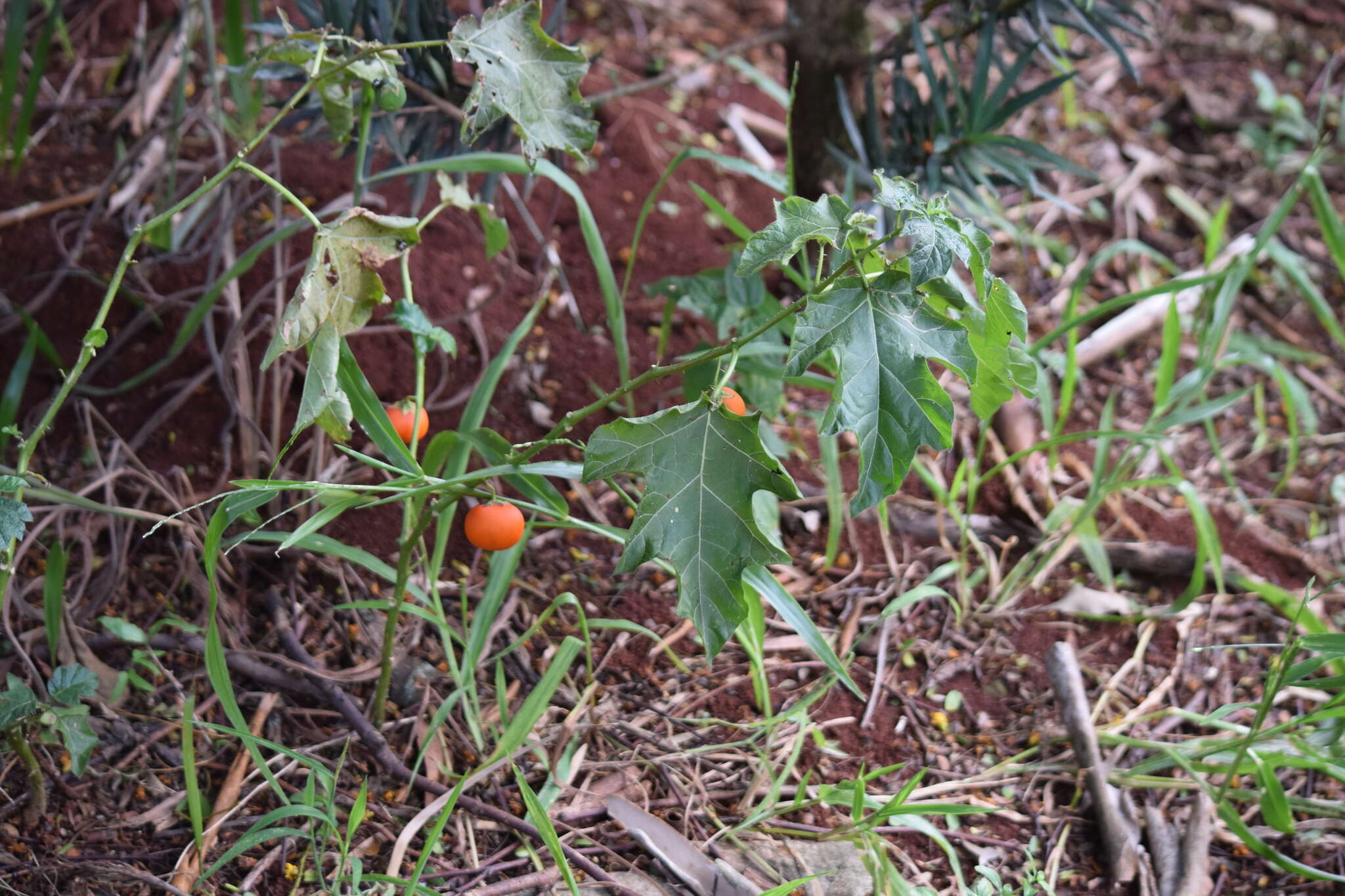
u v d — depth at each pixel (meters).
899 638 1.28
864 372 0.89
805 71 1.40
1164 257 1.64
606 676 1.23
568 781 1.15
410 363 1.37
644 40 1.84
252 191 1.44
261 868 1.09
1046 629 1.30
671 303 1.31
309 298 0.94
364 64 1.05
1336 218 1.31
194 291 1.35
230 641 1.20
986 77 1.28
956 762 1.21
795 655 1.26
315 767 1.07
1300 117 1.82
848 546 1.34
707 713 1.21
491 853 1.12
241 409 1.26
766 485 0.91
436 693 1.20
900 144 1.35
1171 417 1.30
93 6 1.62
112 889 1.08
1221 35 2.01
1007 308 0.92
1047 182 1.73
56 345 1.33
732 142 1.68
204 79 1.56
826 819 1.16
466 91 1.24
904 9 1.96
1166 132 1.83
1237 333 1.52
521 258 1.46
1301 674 1.11
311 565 1.26
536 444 1.01
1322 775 1.21
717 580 0.92
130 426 1.31
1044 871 1.15
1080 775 1.19
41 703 1.04
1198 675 1.28
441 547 1.16
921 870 1.14
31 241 1.38
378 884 1.08
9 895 1.06
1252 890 1.15
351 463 1.30
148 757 1.15
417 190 1.25
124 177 1.43
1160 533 1.37
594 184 1.56
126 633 1.16
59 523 1.23
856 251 0.92
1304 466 1.44
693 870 1.11
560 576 1.29
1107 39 1.24
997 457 1.41
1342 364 1.54
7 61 1.30
